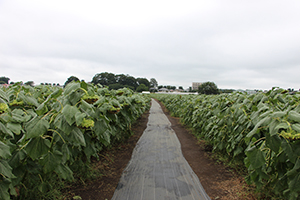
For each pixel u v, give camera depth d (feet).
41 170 6.97
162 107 69.82
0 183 5.05
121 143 17.44
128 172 11.39
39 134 5.32
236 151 10.46
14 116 6.09
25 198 7.14
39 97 9.97
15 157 6.07
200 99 23.58
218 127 13.08
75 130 6.19
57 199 7.76
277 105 9.26
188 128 26.07
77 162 9.04
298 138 5.34
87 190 9.00
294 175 5.76
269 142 6.23
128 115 15.07
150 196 8.78
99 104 8.63
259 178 7.30
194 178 10.62
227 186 9.62
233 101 12.46
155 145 17.66
